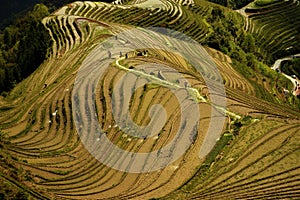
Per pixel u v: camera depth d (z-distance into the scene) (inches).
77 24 3577.8
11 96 2802.7
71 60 2817.4
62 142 1811.0
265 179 1451.8
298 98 3408.0
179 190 1425.9
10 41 3949.3
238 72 3186.5
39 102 2257.6
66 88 2287.2
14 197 1264.8
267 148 1630.2
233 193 1386.6
